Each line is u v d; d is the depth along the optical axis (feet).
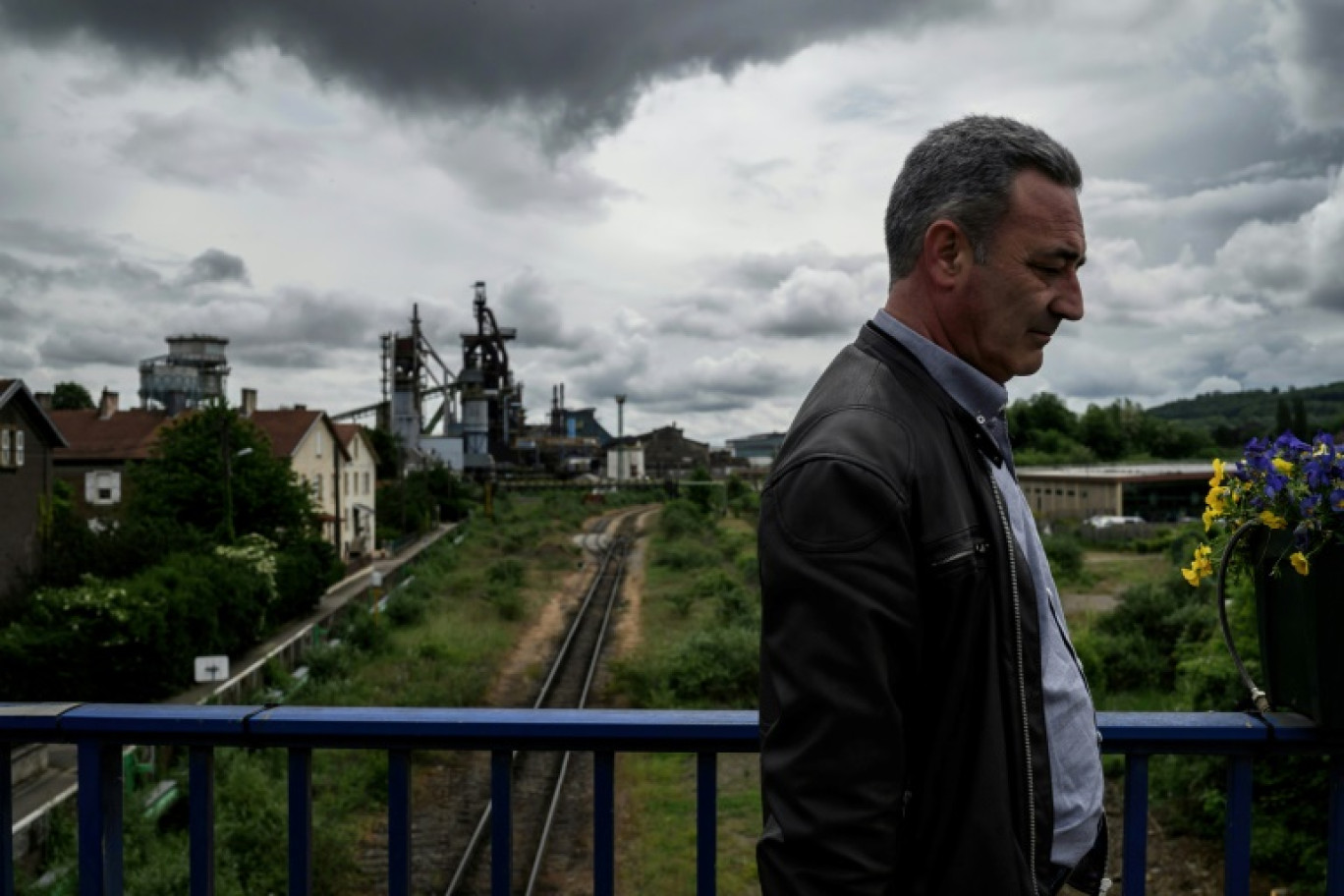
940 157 4.63
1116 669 56.80
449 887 31.83
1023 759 4.26
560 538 181.57
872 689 3.76
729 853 33.42
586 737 5.79
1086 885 4.99
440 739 5.85
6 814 6.17
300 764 5.96
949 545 4.12
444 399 349.20
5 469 72.74
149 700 58.59
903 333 4.70
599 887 5.88
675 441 488.02
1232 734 5.77
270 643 77.46
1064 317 4.63
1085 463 305.94
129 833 33.09
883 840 3.72
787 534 4.00
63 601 58.08
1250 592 34.42
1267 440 5.97
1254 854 30.99
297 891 5.96
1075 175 4.66
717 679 59.62
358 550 146.51
